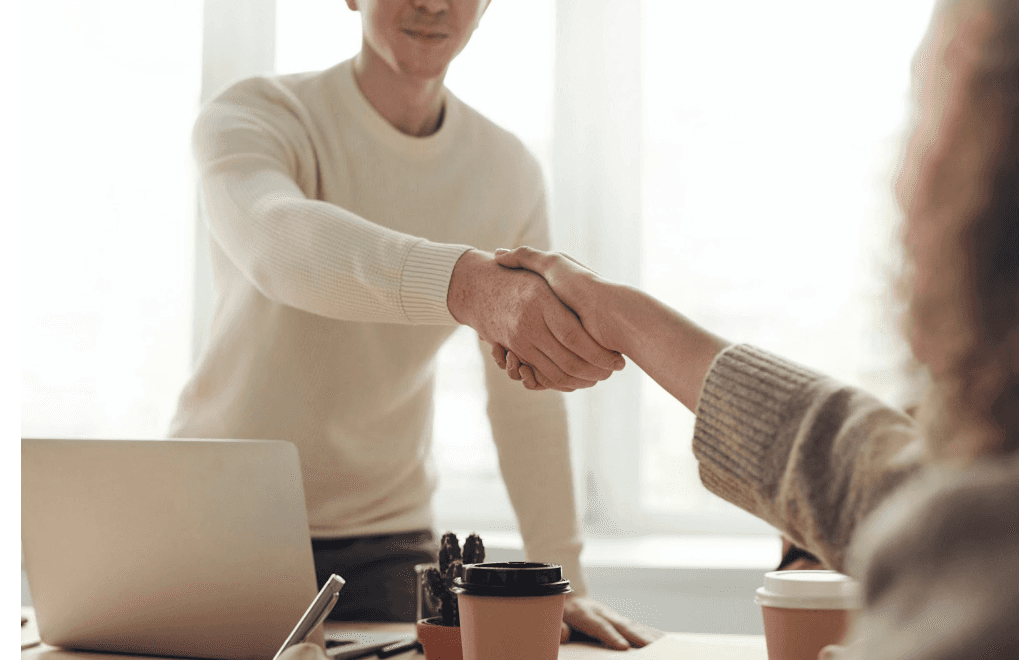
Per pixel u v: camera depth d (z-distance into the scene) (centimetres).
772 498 48
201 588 91
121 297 234
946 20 34
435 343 151
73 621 98
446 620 89
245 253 119
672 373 70
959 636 32
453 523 243
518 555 213
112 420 233
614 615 113
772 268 230
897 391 35
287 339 141
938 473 35
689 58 237
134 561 93
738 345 57
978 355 32
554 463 147
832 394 49
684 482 242
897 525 36
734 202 233
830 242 227
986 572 32
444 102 156
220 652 93
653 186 238
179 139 236
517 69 240
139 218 235
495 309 97
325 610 83
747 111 233
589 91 241
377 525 145
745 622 200
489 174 158
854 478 43
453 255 104
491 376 151
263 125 138
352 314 112
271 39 236
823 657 38
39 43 231
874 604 35
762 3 232
